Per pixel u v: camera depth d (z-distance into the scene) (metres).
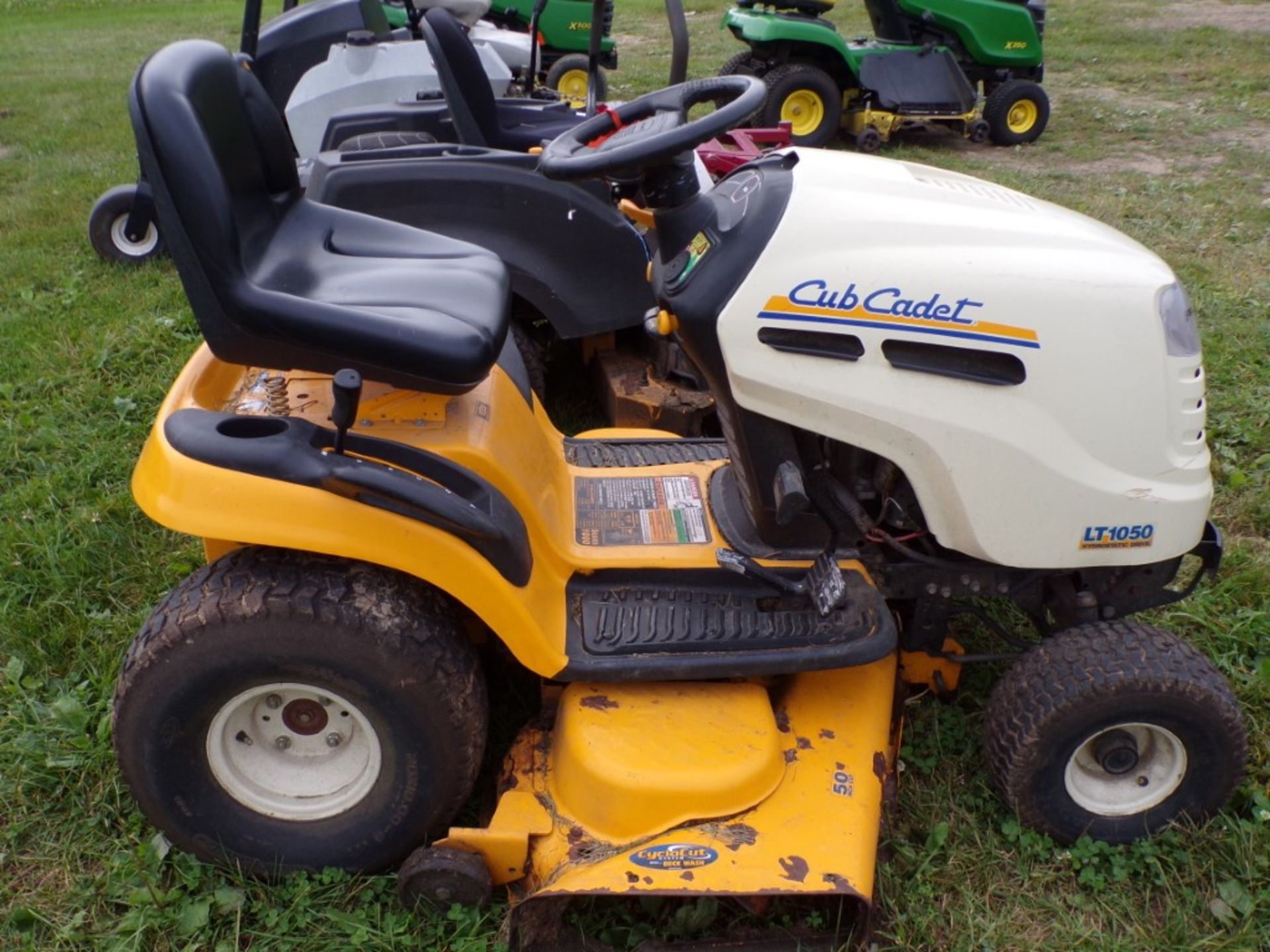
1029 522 2.14
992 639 2.87
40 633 2.84
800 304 2.06
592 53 3.87
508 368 2.55
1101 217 6.33
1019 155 8.23
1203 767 2.25
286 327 1.90
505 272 2.42
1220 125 8.99
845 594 2.31
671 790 2.00
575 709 2.15
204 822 2.12
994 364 2.06
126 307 4.84
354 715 2.06
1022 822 2.31
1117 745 2.25
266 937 2.09
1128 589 2.39
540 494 2.35
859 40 8.84
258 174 2.24
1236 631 2.90
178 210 1.82
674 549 2.36
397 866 2.22
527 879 2.07
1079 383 2.06
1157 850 2.28
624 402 3.60
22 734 2.51
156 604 2.96
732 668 2.18
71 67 11.73
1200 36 12.59
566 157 2.12
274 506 1.92
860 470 2.30
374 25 5.45
